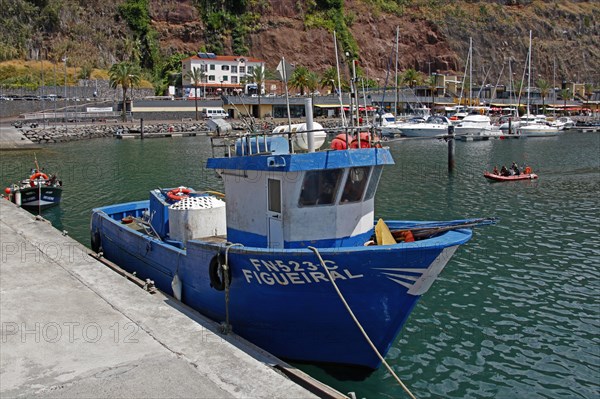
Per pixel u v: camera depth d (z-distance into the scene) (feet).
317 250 33.37
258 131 42.98
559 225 86.74
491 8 579.48
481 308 52.85
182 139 249.96
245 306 37.78
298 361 38.55
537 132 289.33
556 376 40.86
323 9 482.69
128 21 414.62
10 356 28.43
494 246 73.56
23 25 362.33
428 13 538.47
